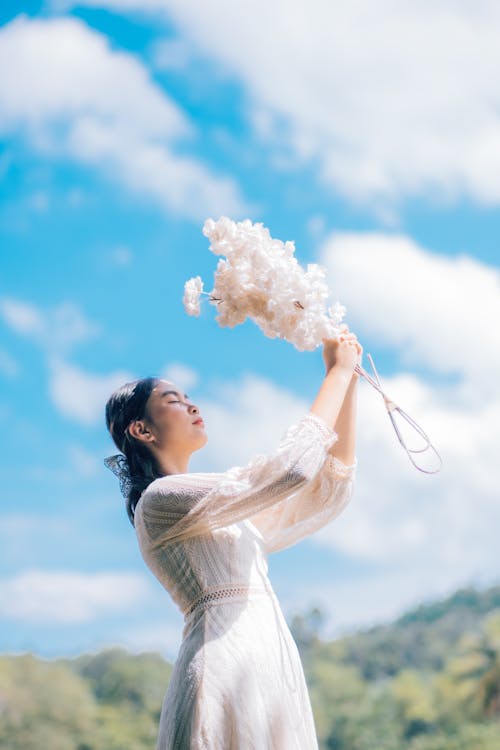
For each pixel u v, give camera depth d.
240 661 2.38
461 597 68.31
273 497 2.44
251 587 2.51
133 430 2.80
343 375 2.58
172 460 2.80
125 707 50.19
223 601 2.47
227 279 2.57
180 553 2.52
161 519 2.53
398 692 46.81
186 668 2.41
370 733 46.47
